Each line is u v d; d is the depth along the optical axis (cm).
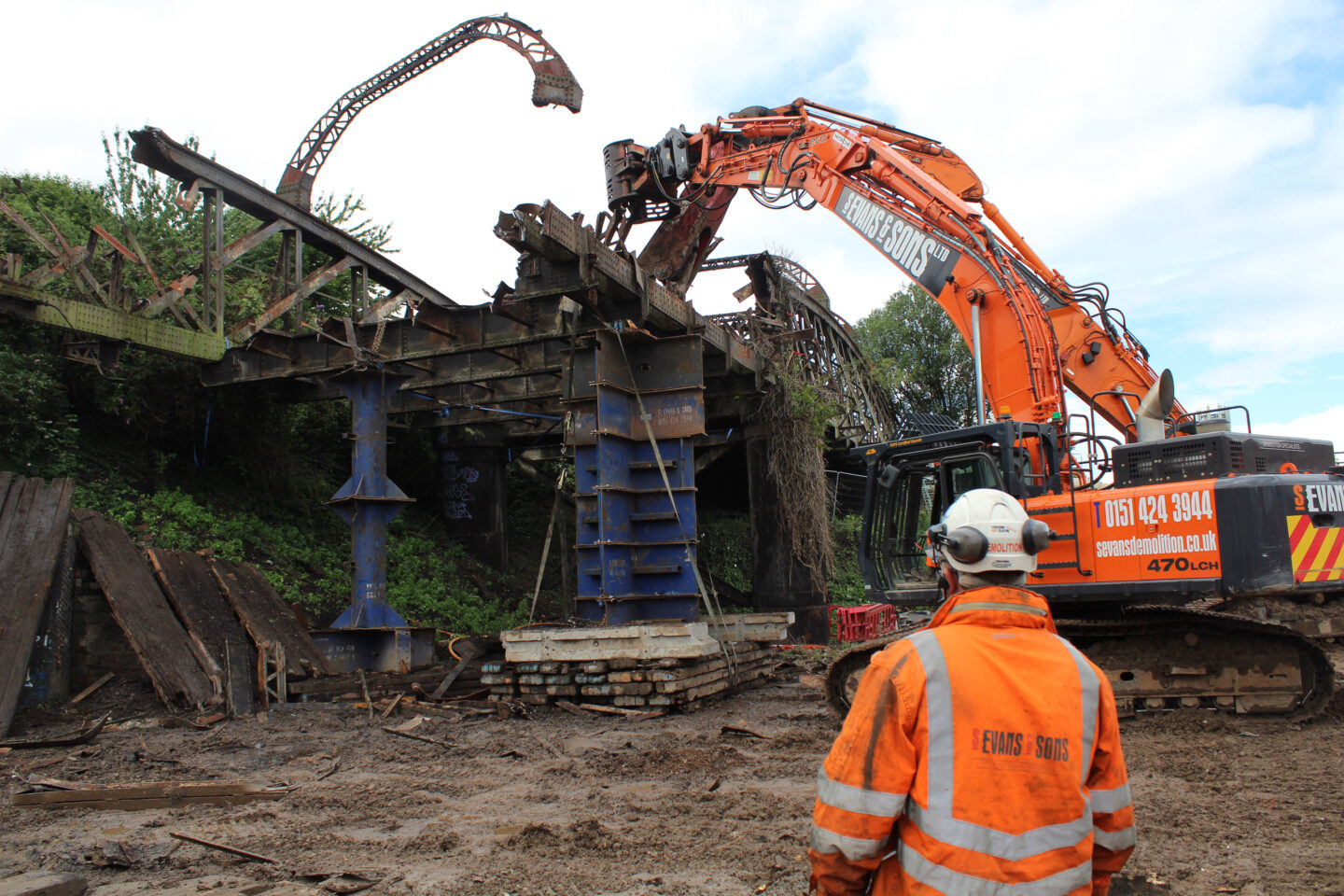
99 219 1864
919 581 951
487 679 1143
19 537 1053
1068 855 214
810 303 2498
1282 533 771
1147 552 823
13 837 580
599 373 1273
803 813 601
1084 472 955
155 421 1577
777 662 1441
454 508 2148
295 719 1027
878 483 982
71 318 1239
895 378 2736
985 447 918
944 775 218
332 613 1567
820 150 1387
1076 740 221
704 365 1669
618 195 1586
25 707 997
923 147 1325
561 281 1202
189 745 881
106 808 653
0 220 1572
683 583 1299
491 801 670
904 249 1234
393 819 616
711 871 490
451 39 1925
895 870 226
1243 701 823
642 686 1052
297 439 1994
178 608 1134
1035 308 1080
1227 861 479
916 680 224
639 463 1337
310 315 2114
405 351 1433
